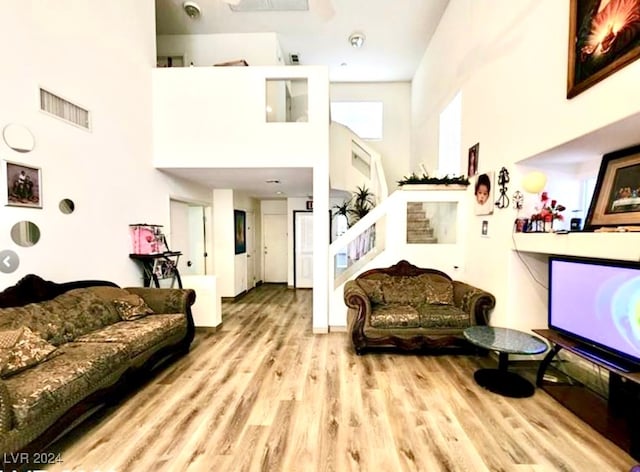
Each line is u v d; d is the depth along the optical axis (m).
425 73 6.48
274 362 3.33
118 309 3.21
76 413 2.10
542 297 3.20
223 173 4.75
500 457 1.94
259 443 2.07
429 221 4.49
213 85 4.28
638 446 1.91
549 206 2.90
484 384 2.78
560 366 3.15
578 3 2.23
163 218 4.59
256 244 8.14
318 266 4.32
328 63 6.97
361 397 2.63
